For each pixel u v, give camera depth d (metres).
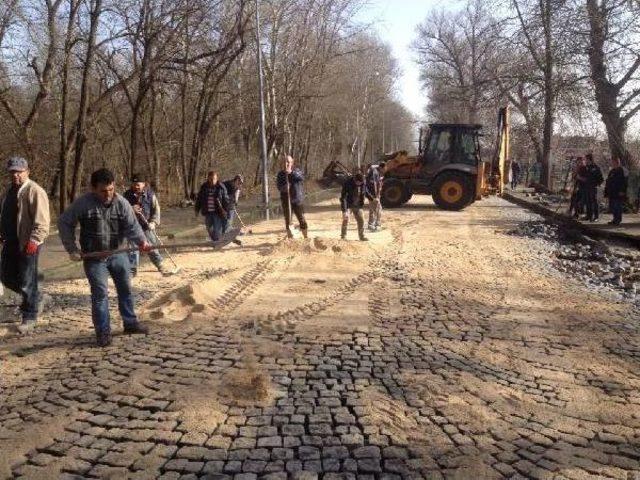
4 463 3.61
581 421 4.27
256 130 29.72
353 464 3.61
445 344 5.82
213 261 10.34
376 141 72.75
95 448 3.79
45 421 4.14
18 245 6.26
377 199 14.46
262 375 4.88
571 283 8.83
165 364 5.18
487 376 5.03
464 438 3.95
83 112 16.66
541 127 28.05
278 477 3.47
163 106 25.89
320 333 6.11
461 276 9.09
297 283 8.52
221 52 19.33
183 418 4.18
